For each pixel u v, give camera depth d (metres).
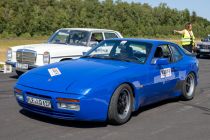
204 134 5.98
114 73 6.24
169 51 8.03
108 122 6.25
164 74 7.47
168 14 72.00
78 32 12.11
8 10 49.59
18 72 11.73
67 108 5.68
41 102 5.84
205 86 11.02
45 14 51.47
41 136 5.50
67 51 11.14
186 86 8.59
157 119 6.81
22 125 5.99
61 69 6.36
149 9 71.44
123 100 6.32
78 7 58.06
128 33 60.94
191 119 6.94
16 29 47.62
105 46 7.61
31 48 10.95
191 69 8.59
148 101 7.12
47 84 5.91
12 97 8.27
